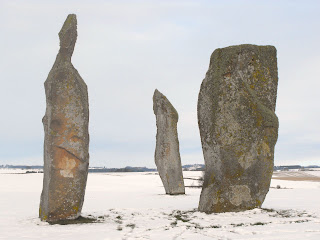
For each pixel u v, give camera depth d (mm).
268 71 12297
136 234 8508
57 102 10625
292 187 28188
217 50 12164
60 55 10977
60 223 10289
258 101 11875
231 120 11602
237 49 11992
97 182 38125
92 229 9297
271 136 11820
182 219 10758
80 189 10641
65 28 10859
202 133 12188
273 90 12328
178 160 21062
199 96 12352
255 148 11602
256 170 11586
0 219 11203
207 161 12062
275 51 12500
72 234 8594
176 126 21250
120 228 9438
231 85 11734
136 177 51125
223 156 11508
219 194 11445
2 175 52344
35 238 8117
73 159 10617
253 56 12133
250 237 7719
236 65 11930
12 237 8289
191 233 8523
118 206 14883
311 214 10945
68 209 10508
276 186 29438
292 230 8422
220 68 11898
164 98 21109
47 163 10734
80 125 10719
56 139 10531
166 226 9648
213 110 11797
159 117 21359
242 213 11133
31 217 11633
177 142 21172
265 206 13086
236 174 11484
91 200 17812
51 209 10406
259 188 11594
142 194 21469
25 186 29859
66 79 10711
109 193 22688
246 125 11609
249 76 12062
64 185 10508
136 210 13133
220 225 9469
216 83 11844
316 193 20781
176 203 15859
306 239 7301
